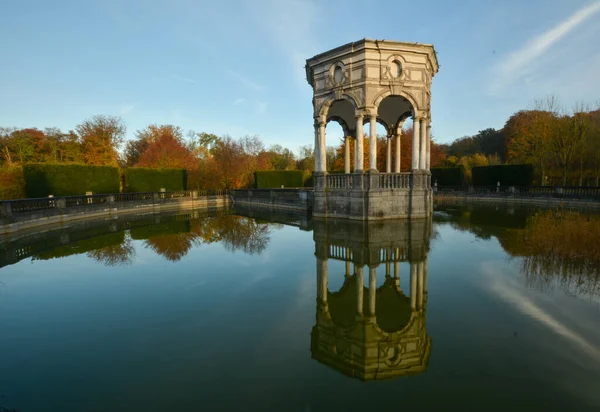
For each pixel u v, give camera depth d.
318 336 6.22
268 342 6.00
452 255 11.80
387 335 6.27
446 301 7.63
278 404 4.19
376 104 19.81
